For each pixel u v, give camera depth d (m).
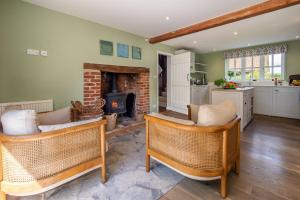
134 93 4.68
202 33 4.14
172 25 3.62
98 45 3.56
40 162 1.34
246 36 4.41
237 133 1.84
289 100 4.64
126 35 4.10
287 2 2.35
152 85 4.89
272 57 5.30
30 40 2.68
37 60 2.77
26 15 2.62
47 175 1.38
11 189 1.29
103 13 3.04
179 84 5.46
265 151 2.50
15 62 2.55
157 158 1.83
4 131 1.38
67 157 1.48
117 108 4.26
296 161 2.19
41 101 2.79
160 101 6.67
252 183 1.73
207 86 6.36
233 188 1.65
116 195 1.56
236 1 2.55
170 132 1.67
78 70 3.28
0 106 2.40
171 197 1.54
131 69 4.21
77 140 1.53
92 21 3.42
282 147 2.64
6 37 2.46
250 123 4.11
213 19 3.21
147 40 4.66
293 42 4.85
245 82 5.76
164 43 5.20
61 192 1.61
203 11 2.91
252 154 2.40
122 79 4.63
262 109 5.12
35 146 1.31
